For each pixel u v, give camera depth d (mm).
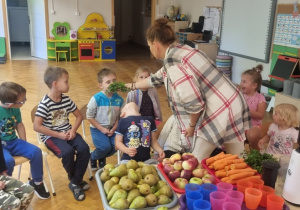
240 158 1817
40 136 2688
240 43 5938
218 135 1947
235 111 1935
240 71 6055
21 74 6887
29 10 8758
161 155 2244
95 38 8906
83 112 2926
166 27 1868
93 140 2771
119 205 1337
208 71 1862
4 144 2377
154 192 1467
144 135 2311
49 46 8555
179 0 8750
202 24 7352
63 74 2469
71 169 2570
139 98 2848
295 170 1399
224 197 1338
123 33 12266
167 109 4930
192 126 1961
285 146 2461
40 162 2443
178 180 1527
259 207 1382
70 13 8664
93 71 7430
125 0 11984
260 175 1559
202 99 1850
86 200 2541
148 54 10164
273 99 4793
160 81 2389
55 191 2652
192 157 1648
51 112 2527
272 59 5199
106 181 1496
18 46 10547
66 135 2553
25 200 1932
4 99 2307
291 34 4762
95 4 8828
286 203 1439
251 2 5535
